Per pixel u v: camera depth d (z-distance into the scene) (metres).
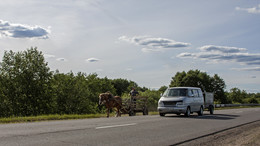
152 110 31.11
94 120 13.38
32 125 10.40
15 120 13.39
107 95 19.56
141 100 22.72
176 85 83.00
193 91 19.62
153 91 55.03
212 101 24.16
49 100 45.09
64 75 54.09
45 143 6.64
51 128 9.45
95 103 60.69
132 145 6.95
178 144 7.62
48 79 46.91
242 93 121.94
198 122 14.02
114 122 12.29
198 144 7.85
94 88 72.62
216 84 90.12
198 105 19.97
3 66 44.34
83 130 9.16
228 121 15.44
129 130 9.69
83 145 6.62
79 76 57.19
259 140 9.16
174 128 11.02
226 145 8.00
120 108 20.47
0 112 41.59
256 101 117.00
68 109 51.19
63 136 7.80
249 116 20.80
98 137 7.89
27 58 45.44
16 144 6.38
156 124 12.12
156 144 7.29
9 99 42.59
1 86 42.97
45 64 46.69
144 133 9.18
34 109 42.59
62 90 52.03
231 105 58.47
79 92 52.91
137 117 16.27
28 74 44.38
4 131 8.44
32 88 44.00
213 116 19.58
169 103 17.94
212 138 9.09
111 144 6.93
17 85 43.22
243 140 9.09
